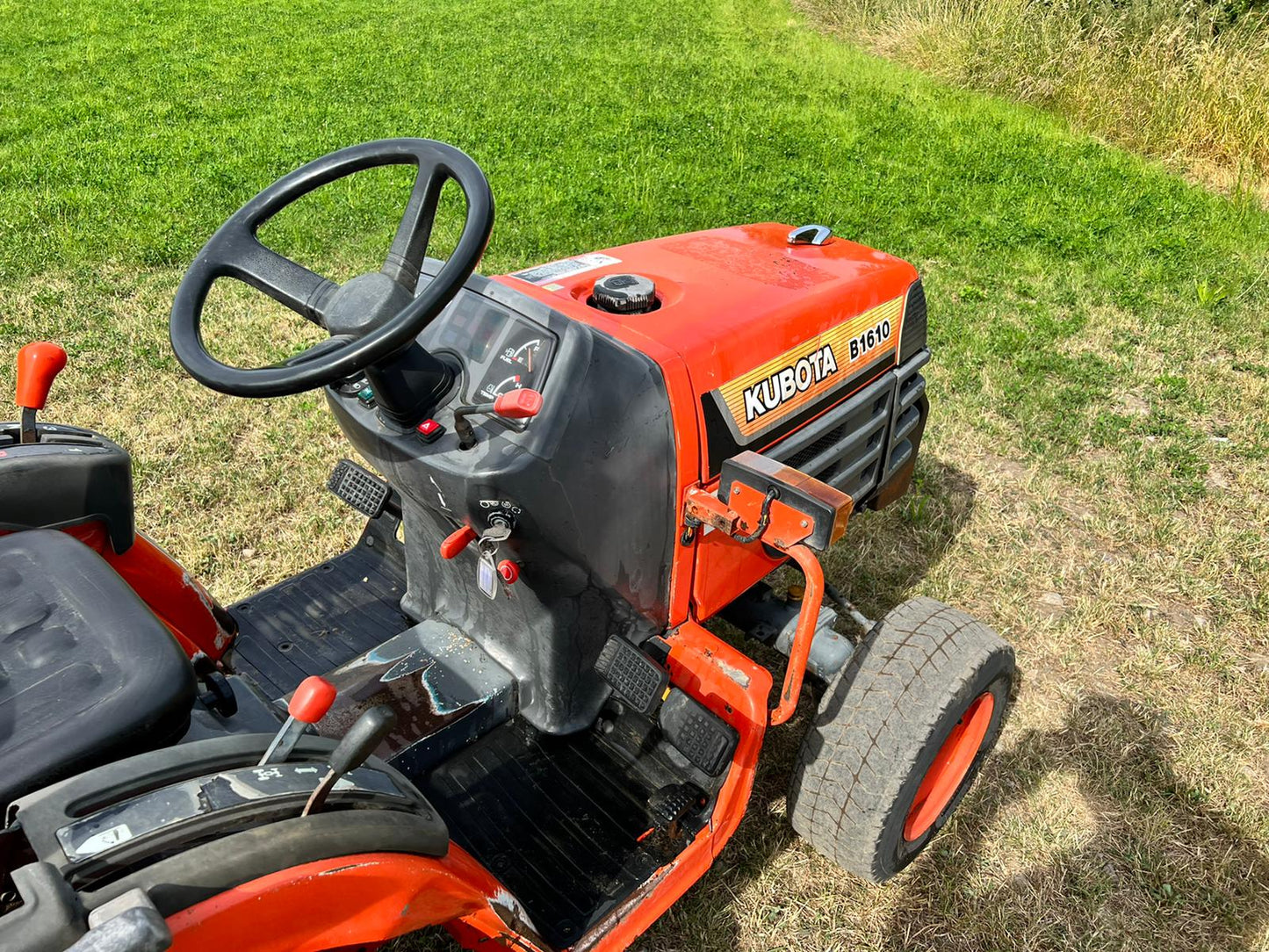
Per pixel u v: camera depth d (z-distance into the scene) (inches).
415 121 420.5
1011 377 221.8
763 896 110.0
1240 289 271.1
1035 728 133.9
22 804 53.3
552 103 462.0
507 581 90.0
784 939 106.0
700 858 95.4
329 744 68.8
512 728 108.3
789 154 391.5
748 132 417.4
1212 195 351.6
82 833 51.8
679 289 109.7
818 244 129.9
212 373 75.9
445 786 101.2
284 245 279.9
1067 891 111.8
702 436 95.6
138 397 205.2
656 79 522.0
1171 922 108.7
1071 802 123.0
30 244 280.7
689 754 90.2
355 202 312.3
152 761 58.0
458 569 109.1
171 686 64.9
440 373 90.3
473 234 76.4
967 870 114.0
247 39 612.7
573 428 86.0
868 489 132.4
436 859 66.6
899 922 107.9
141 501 172.2
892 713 94.7
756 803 121.0
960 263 287.4
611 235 292.8
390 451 92.0
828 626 112.4
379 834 60.4
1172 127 396.2
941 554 167.3
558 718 105.7
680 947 104.8
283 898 54.3
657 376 91.6
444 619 116.3
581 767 104.0
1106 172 367.9
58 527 90.7
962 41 516.7
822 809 98.7
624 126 422.6
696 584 103.1
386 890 60.7
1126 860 115.5
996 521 176.1
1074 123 438.9
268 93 475.2
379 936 61.9
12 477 86.0
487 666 108.7
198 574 155.5
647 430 91.2
